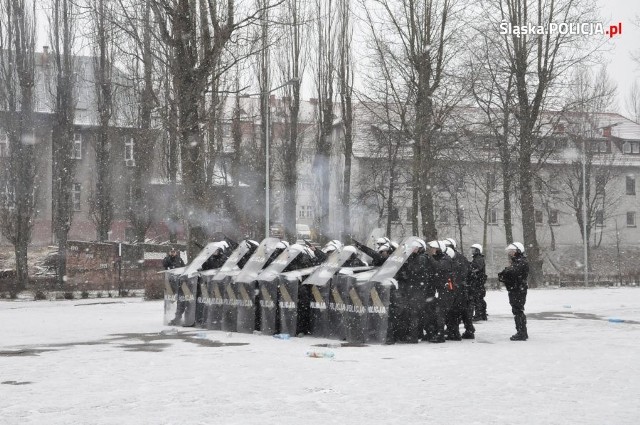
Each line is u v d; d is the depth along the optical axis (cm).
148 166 6075
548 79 5150
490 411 1017
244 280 2159
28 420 965
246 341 1939
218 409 1032
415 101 4784
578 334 2103
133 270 5191
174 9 3216
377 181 6644
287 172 6078
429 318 1905
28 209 5294
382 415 991
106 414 1002
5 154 5459
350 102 5994
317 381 1270
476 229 8881
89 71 6862
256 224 6206
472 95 4922
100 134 6066
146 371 1393
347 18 5997
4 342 1939
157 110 3400
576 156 7825
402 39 4781
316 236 6462
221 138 5575
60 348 1792
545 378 1304
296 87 6016
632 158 9512
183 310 2402
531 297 4078
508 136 5316
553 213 9038
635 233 9519
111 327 2383
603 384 1242
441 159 5097
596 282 5812
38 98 6744
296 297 2038
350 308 1928
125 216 6247
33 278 5453
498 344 1858
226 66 3359
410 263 1883
